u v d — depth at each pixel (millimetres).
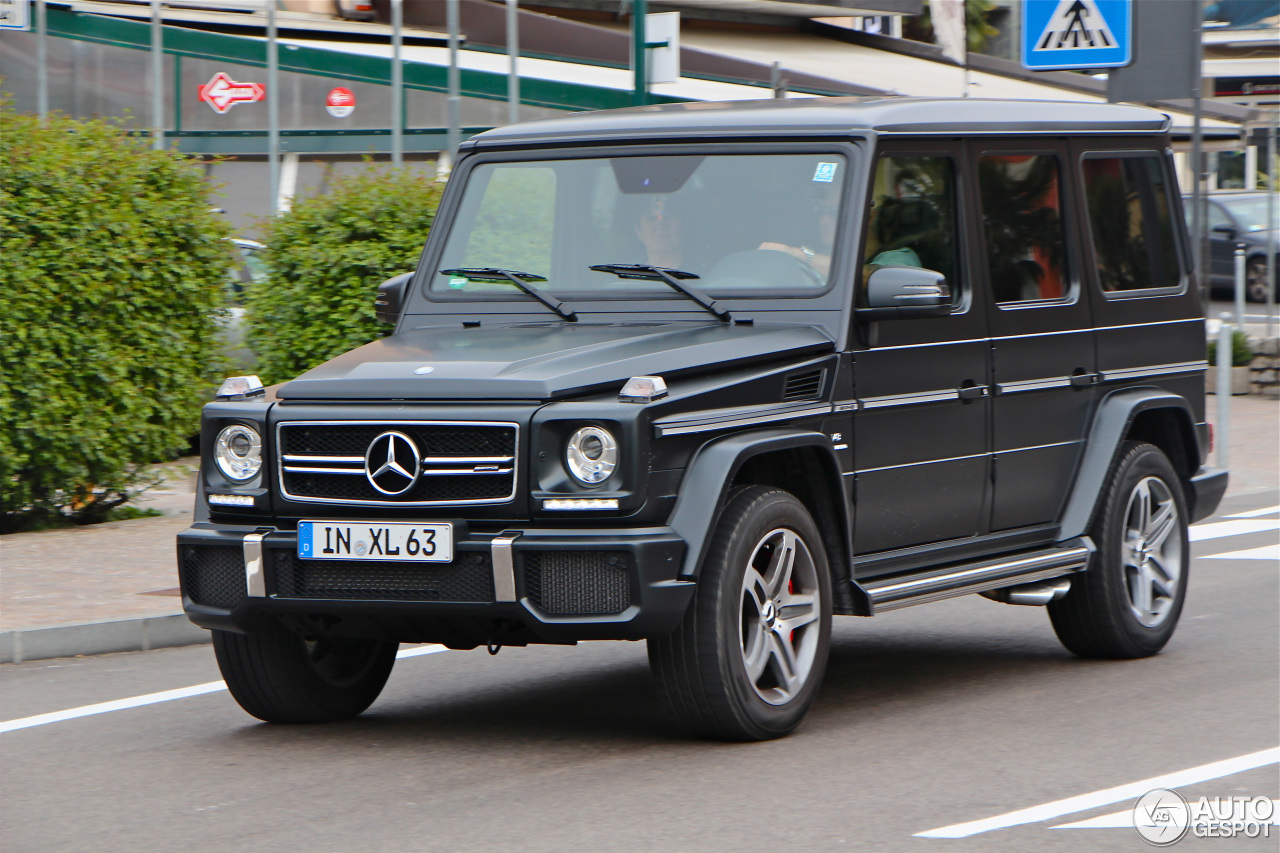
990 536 11375
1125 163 12797
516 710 10836
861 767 9117
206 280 19234
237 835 8070
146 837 8078
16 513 18641
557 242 10984
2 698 11461
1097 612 11961
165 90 43281
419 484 9109
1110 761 9242
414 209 20219
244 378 9812
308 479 9383
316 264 20062
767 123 10766
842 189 10430
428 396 9141
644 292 10555
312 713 10375
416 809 8445
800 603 9773
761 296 10312
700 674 9180
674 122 11016
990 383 11242
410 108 41375
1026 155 11805
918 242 10812
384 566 9125
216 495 9625
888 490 10438
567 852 7637
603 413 8828
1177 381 13055
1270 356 31859
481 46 43875
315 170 42219
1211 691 11070
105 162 18281
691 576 8953
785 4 47031
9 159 17469
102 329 18219
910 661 12422
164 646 13391
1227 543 18031
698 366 9352
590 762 9336
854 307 10188
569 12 45562
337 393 9352
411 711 10891
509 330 10500
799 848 7645
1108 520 11961
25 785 9156
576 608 8844
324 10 44625
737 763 9203
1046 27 24047
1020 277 11617
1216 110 47781
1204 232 28391
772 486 9859
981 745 9633
